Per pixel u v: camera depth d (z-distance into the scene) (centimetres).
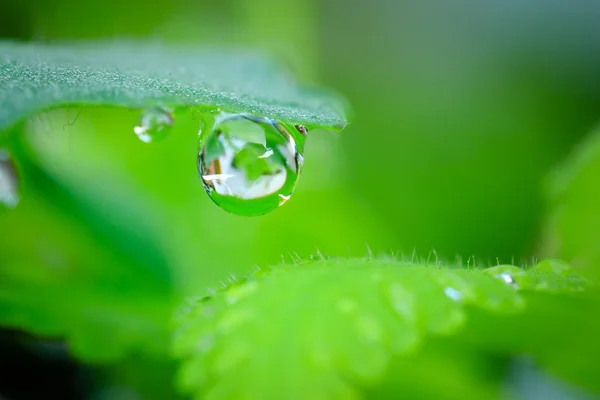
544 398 7
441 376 7
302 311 6
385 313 6
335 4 12
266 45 11
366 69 12
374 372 6
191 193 8
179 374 6
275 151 7
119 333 7
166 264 8
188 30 11
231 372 6
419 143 10
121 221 8
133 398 7
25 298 7
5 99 6
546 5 12
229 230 8
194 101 6
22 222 8
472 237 9
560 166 8
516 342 7
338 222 9
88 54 8
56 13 10
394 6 12
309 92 8
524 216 9
